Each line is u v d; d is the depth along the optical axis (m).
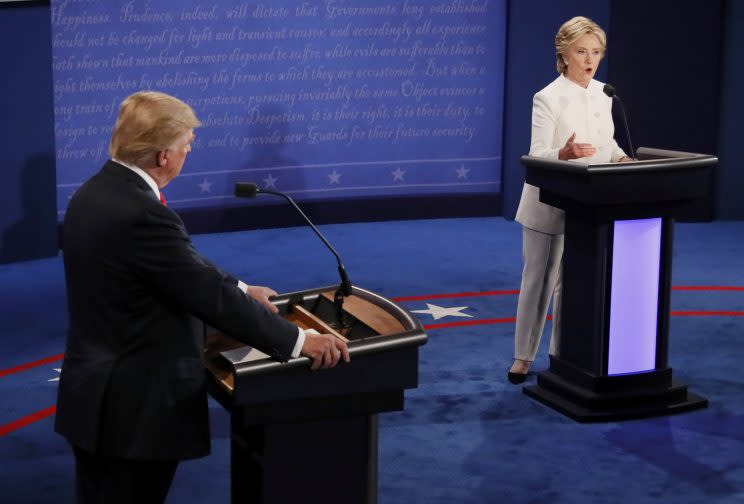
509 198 28.00
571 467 12.66
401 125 27.33
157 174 8.02
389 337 8.09
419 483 12.22
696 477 12.36
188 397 7.86
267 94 26.06
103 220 7.69
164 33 24.77
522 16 26.89
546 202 14.45
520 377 15.67
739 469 12.59
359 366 8.02
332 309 9.43
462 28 27.14
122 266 7.66
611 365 14.30
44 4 23.11
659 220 14.00
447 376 16.05
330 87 26.55
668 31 26.45
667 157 14.21
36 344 17.86
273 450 8.10
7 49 22.77
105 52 24.30
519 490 12.02
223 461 12.94
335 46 26.36
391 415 14.40
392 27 26.67
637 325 14.27
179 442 7.81
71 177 24.56
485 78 27.59
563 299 14.70
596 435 13.67
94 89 24.38
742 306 20.02
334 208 27.38
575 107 14.50
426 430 13.88
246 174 26.38
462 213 28.31
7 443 13.49
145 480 7.99
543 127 14.45
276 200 26.81
